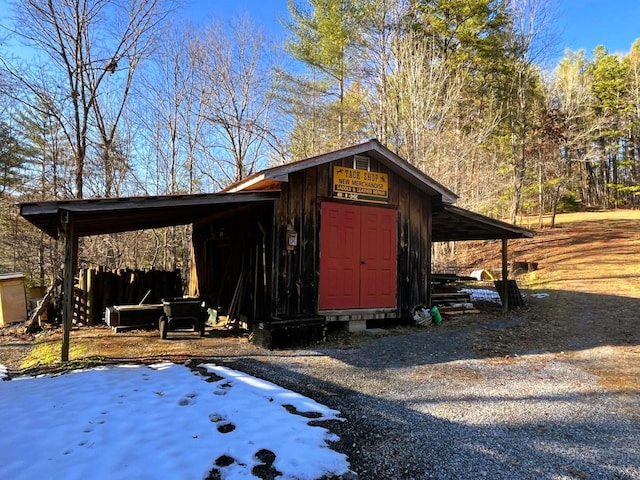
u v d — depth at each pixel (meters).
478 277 16.11
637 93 31.77
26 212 4.77
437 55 20.48
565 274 14.36
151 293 9.94
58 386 4.38
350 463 2.88
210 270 10.27
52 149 16.03
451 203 8.80
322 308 7.26
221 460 2.84
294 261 7.03
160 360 5.62
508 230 9.85
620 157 35.28
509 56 22.59
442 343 6.73
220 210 7.87
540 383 4.78
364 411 3.86
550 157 24.56
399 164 8.01
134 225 8.85
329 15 19.27
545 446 3.18
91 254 14.23
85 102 12.00
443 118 18.20
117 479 2.56
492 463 2.92
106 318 8.70
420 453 3.05
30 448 2.93
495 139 23.50
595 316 8.62
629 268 13.77
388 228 8.14
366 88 20.45
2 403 3.83
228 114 19.31
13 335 8.52
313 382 4.70
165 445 3.02
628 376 5.05
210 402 3.87
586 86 28.41
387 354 6.02
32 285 16.33
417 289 8.46
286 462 2.83
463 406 4.03
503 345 6.67
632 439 3.32
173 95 18.64
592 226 23.56
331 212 7.48
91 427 3.30
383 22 19.33
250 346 6.53
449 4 20.05
